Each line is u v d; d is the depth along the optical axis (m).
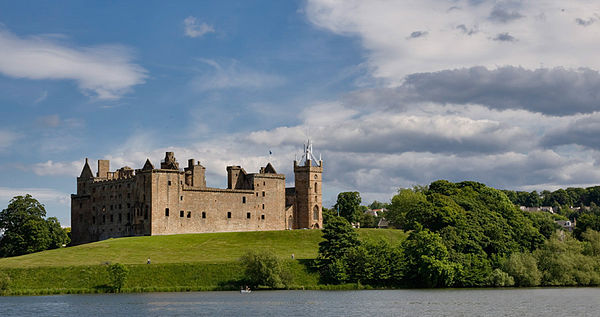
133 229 196.12
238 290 136.50
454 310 107.31
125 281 137.38
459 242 146.12
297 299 121.69
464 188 191.50
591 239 159.62
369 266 141.12
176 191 198.25
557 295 126.19
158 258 153.75
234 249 168.00
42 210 193.38
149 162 199.50
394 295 127.19
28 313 108.75
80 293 133.25
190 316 103.56
